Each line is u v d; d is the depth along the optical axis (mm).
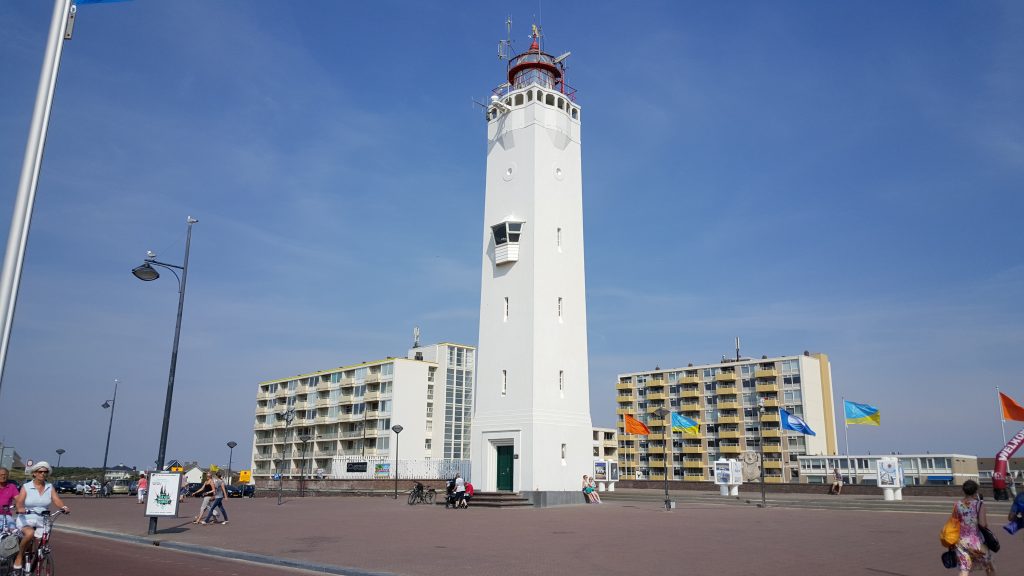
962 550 12047
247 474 69812
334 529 25031
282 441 114500
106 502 45812
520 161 46812
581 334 46000
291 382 116875
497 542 20422
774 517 30609
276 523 27938
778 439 115000
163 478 23953
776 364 118375
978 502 12141
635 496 54844
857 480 104000
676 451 128875
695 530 24125
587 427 44594
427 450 99812
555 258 45594
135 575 14477
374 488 58031
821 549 18422
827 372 119750
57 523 27922
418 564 15961
